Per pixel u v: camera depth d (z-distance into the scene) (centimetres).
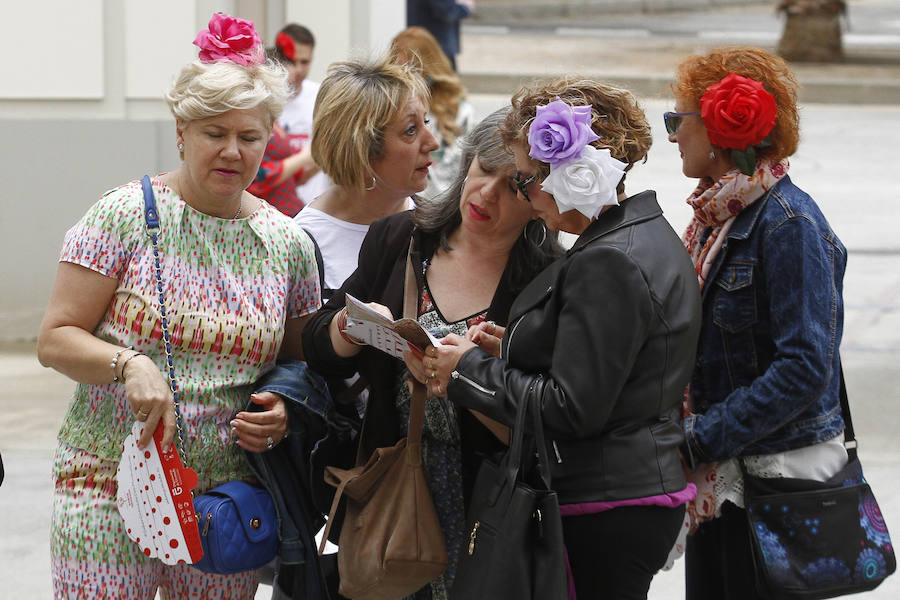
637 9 9719
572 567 799
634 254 759
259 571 956
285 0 2688
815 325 842
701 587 975
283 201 1880
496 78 6109
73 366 830
